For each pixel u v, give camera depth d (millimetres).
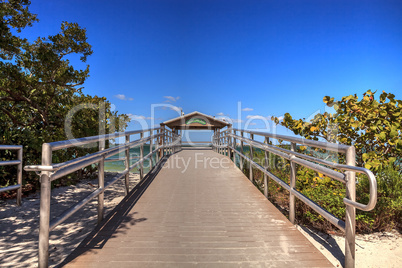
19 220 5262
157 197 5785
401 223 4848
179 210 4867
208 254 3152
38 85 8859
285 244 3428
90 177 11133
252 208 5012
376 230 4621
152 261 2982
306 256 3113
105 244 3408
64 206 6438
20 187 6316
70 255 3113
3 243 4090
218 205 5199
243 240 3545
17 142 7551
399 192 4973
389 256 3691
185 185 7000
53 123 10164
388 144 6141
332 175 3084
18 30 9648
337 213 4496
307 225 4785
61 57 9344
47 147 2756
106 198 7375
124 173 5441
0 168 7172
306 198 3764
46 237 2816
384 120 6000
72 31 9047
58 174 2947
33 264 3342
